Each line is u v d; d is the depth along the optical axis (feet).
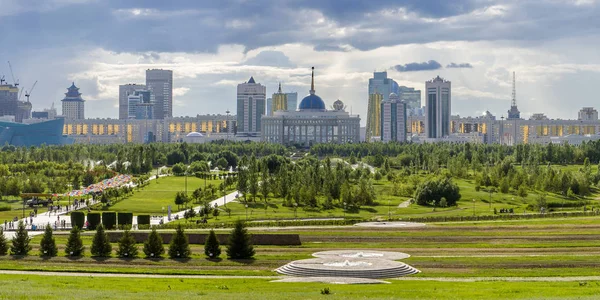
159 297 437.58
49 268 607.78
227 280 552.41
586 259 648.79
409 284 530.27
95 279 544.62
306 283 533.96
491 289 497.87
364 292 478.18
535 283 534.37
